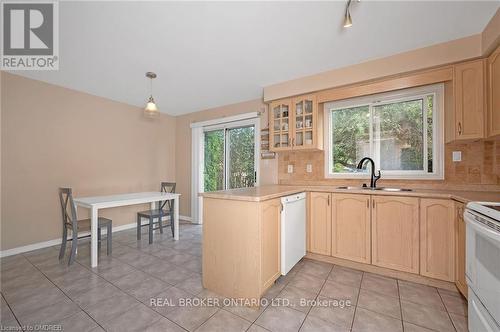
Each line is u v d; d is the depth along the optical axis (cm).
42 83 298
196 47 216
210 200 196
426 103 247
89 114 346
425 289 195
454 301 177
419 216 202
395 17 173
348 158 297
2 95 267
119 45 212
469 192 206
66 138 321
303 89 286
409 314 162
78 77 286
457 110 205
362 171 286
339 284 205
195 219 442
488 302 113
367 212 227
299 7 163
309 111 297
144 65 254
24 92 283
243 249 177
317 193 256
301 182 326
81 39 203
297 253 231
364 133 287
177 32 192
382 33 194
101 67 258
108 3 158
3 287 199
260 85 315
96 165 353
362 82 252
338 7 163
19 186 280
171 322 154
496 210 116
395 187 258
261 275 172
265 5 161
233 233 182
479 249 123
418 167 253
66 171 320
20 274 223
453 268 188
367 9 165
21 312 164
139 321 155
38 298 182
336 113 306
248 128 401
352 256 234
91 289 196
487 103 192
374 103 277
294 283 207
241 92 345
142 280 212
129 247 303
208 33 194
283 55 232
